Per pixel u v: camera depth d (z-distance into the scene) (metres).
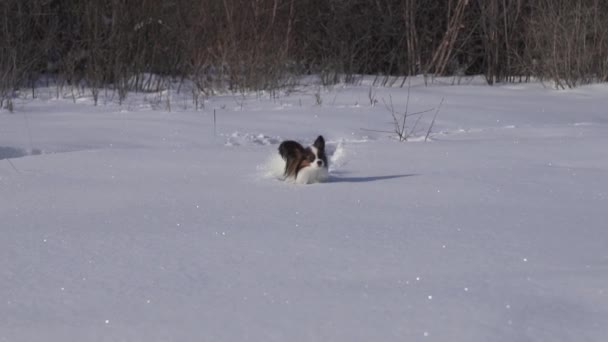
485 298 5.71
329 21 28.95
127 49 24.67
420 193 9.58
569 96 22.47
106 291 6.05
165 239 7.56
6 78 22.08
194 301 5.78
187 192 9.81
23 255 7.10
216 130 16.11
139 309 5.64
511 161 11.99
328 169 11.14
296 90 23.44
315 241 7.40
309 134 15.98
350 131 16.30
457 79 28.23
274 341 5.03
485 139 14.82
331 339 5.05
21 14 24.02
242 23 24.92
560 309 5.49
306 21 28.42
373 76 28.56
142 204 9.19
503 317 5.35
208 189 10.01
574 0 26.02
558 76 25.12
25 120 17.20
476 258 6.76
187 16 26.00
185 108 20.08
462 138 15.33
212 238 7.57
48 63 25.77
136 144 14.89
